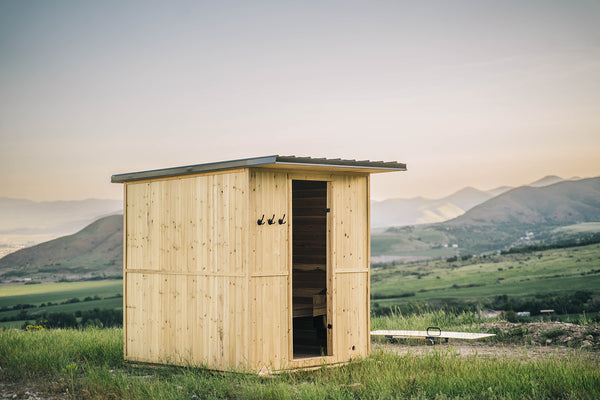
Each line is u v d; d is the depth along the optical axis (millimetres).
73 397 8172
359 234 10641
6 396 8352
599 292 70875
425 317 17344
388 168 10227
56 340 12836
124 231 11203
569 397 7297
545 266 124312
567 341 12234
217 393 8047
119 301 92938
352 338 10375
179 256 10234
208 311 9695
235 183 9367
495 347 12461
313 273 11914
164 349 10398
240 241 9234
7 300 107812
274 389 7797
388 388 7953
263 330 9250
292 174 9742
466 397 7504
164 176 10461
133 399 7828
